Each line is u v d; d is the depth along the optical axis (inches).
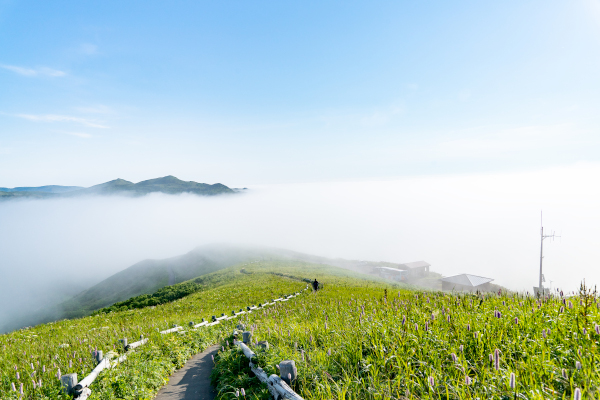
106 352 446.9
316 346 326.0
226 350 431.5
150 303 2091.5
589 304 275.7
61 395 286.0
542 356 193.6
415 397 179.5
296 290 1528.1
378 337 284.7
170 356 467.5
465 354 225.6
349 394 202.8
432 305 397.7
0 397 304.5
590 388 150.7
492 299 391.9
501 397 163.2
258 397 248.8
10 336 819.4
